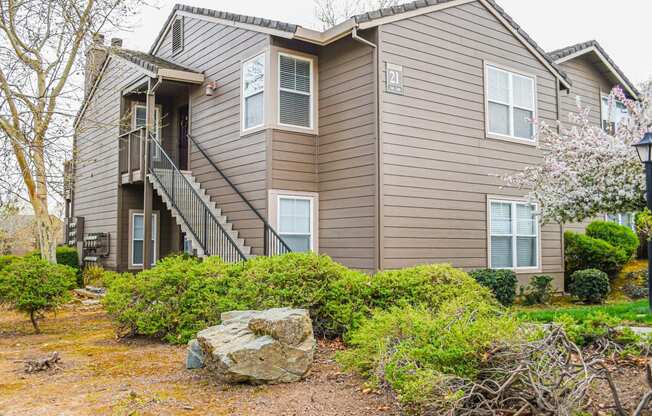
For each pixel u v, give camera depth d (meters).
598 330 5.24
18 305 8.12
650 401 3.77
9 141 10.16
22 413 4.26
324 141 10.54
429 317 4.66
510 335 3.80
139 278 7.55
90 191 16.61
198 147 11.87
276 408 4.28
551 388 3.51
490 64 11.43
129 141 13.67
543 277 11.08
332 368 5.49
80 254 16.17
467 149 10.80
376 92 9.41
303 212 10.42
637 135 9.80
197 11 12.66
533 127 12.17
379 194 9.28
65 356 6.46
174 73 12.05
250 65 10.84
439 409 3.53
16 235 24.08
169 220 15.34
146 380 5.24
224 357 4.87
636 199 9.56
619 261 12.99
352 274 6.91
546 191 10.23
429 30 10.31
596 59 16.06
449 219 10.34
